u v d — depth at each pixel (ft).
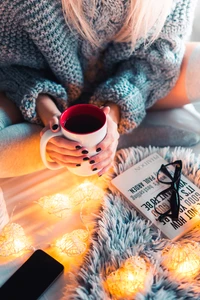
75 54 2.73
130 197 2.47
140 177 2.57
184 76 2.90
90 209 2.44
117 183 2.54
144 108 2.86
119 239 2.27
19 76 2.74
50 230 2.37
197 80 2.88
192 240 2.27
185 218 2.34
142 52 2.77
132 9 2.53
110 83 2.74
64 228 2.38
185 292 2.06
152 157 2.69
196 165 2.60
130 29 2.64
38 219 2.42
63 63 2.67
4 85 2.79
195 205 2.40
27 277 2.13
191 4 2.68
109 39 2.76
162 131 2.91
